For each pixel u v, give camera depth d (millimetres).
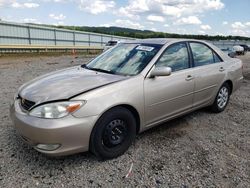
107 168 2863
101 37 38062
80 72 3605
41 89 2979
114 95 2900
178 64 3820
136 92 3111
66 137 2609
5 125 4047
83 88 2863
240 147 3461
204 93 4285
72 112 2631
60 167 2867
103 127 2869
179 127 4137
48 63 14750
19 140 3508
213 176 2732
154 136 3750
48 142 2598
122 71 3477
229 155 3219
